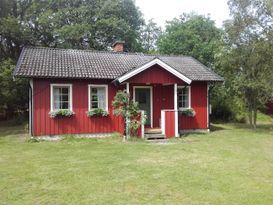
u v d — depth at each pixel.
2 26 24.50
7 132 17.81
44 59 15.08
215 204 5.18
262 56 16.39
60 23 28.50
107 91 14.95
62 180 6.73
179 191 5.88
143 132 14.03
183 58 19.66
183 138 14.14
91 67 15.22
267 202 5.27
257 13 16.86
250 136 14.69
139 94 16.06
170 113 14.57
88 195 5.68
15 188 6.17
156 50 35.44
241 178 6.78
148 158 9.20
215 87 23.72
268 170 7.55
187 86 16.75
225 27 17.97
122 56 17.81
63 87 14.25
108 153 10.11
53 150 10.83
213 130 17.73
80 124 14.42
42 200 5.44
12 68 21.47
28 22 27.94
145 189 6.02
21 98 23.66
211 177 6.88
